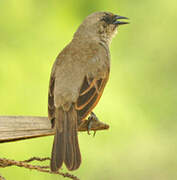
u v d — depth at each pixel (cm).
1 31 1391
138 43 1497
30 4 1409
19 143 1272
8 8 1404
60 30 1392
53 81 1066
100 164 1395
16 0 1405
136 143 1434
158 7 1516
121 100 1341
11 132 976
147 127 1385
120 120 1321
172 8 1516
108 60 1155
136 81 1415
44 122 994
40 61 1362
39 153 1276
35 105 1316
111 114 1316
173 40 1513
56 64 1097
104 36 1264
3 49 1375
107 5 1444
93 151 1370
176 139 1479
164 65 1494
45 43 1387
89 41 1199
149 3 1514
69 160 948
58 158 945
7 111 1304
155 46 1505
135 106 1361
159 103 1434
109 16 1277
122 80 1399
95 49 1148
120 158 1431
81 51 1131
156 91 1449
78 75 1066
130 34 1503
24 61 1359
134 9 1504
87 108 1030
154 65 1482
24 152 1270
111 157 1414
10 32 1392
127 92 1372
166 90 1461
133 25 1506
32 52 1372
